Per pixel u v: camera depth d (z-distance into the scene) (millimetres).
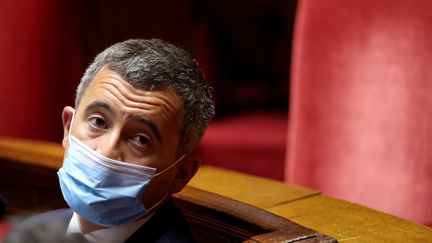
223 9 17984
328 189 10625
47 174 7543
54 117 14336
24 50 14008
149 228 5453
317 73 10578
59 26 14062
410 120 9609
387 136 9875
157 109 5070
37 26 13930
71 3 14219
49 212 6008
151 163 5207
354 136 10227
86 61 14617
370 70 9922
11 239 3432
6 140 8812
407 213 9781
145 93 5078
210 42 17453
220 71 17609
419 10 9375
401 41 9570
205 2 17812
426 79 9391
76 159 5250
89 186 5203
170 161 5289
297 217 6527
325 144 10617
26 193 7742
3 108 14312
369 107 10008
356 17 10000
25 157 7793
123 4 15055
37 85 14086
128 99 5086
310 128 10805
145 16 15602
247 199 7129
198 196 6387
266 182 7695
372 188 10094
